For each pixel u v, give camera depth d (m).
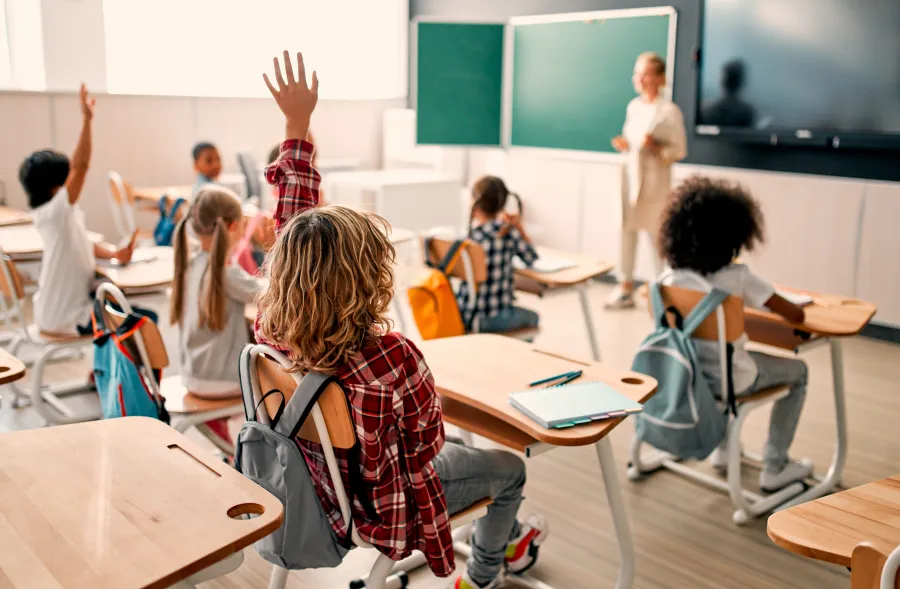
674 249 2.66
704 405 2.51
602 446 2.10
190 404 2.63
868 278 4.71
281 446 1.53
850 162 4.82
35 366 3.30
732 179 5.26
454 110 6.66
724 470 3.10
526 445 2.00
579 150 6.22
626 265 5.46
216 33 6.71
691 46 5.50
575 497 2.90
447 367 2.15
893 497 1.42
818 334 2.64
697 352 2.65
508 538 2.12
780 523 1.33
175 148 6.67
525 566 2.34
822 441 3.36
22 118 5.98
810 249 4.93
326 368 1.49
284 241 1.49
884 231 4.60
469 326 3.34
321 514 1.56
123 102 6.37
